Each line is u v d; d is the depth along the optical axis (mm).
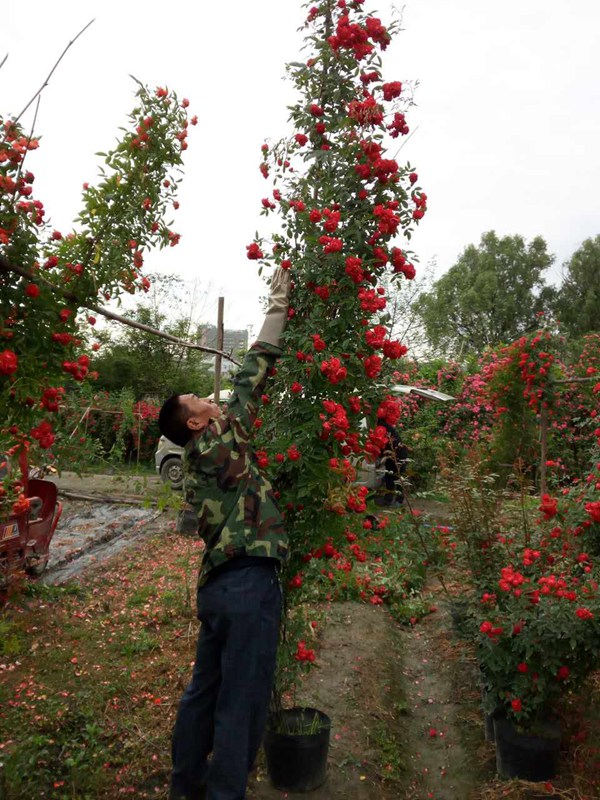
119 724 3525
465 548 3670
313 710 3230
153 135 2934
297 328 2744
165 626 5047
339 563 4672
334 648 4816
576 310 37125
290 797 2986
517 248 38531
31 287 2480
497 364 7762
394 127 2916
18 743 3297
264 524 2432
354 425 2777
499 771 3271
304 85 2996
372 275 2885
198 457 2455
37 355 2600
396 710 4098
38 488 5941
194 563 6758
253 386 2578
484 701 3277
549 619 3039
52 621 5000
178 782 2617
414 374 14219
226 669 2322
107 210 2855
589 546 3572
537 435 7461
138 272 3105
